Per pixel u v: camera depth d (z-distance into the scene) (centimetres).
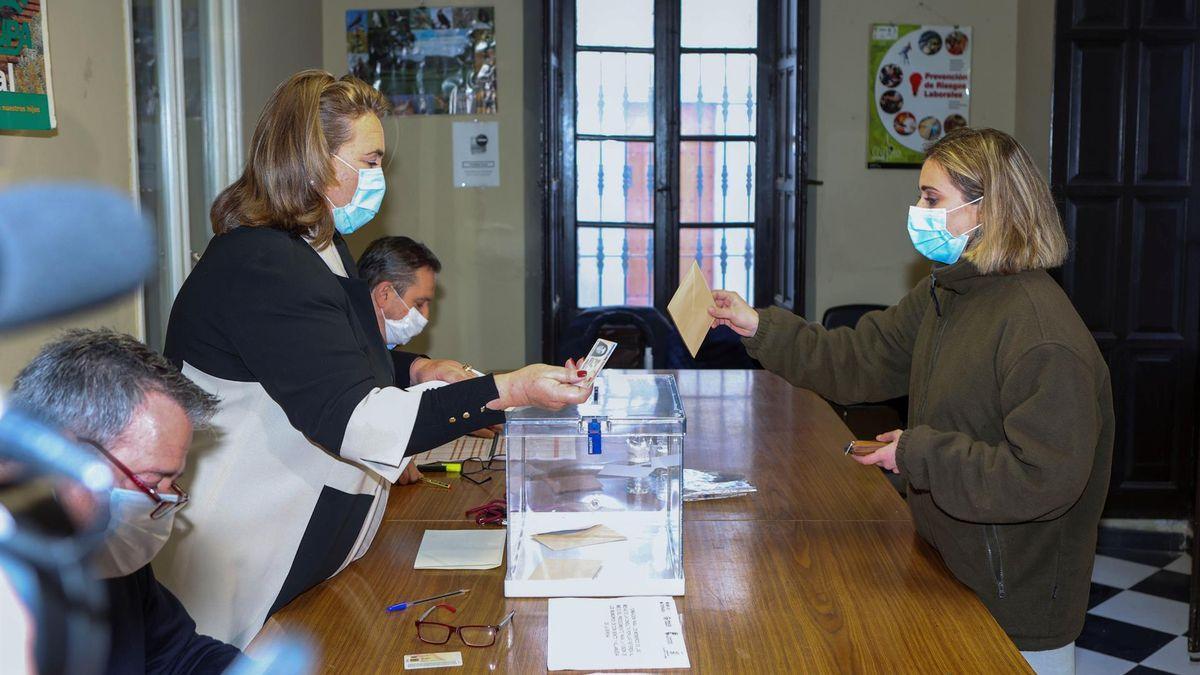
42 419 99
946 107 494
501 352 504
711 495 224
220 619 169
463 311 502
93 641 57
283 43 427
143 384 106
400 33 486
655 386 196
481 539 198
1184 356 414
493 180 494
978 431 181
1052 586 181
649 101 531
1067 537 184
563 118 523
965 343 184
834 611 166
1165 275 411
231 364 166
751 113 535
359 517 180
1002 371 174
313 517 173
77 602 57
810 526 206
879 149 496
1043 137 442
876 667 147
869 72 492
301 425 159
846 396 228
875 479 237
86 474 73
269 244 166
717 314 229
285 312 160
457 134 491
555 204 494
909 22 490
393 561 189
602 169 534
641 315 481
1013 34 489
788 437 274
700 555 190
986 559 180
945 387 185
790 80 484
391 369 187
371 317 182
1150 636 344
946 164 184
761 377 354
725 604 168
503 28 487
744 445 266
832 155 498
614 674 145
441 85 489
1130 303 413
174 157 321
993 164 179
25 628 52
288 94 172
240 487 168
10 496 54
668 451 175
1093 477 184
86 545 65
